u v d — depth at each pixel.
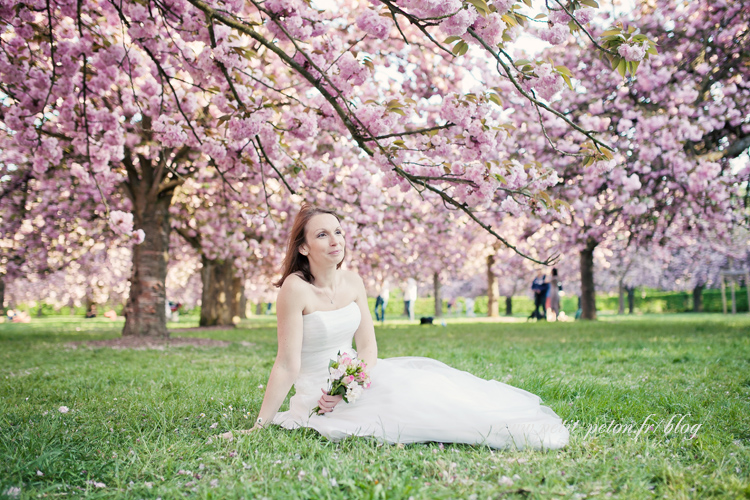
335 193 9.41
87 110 5.54
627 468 2.26
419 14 2.85
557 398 4.01
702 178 9.34
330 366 2.99
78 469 2.38
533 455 2.46
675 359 6.18
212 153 4.53
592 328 13.13
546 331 12.36
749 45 9.86
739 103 9.70
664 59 10.28
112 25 6.98
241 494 2.03
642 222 11.28
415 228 14.94
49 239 14.18
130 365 6.47
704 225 13.23
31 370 6.05
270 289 32.03
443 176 3.46
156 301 10.94
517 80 3.06
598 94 11.05
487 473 2.24
